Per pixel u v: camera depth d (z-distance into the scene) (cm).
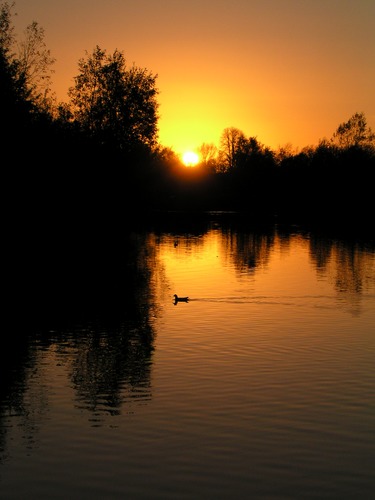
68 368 2280
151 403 1912
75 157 6431
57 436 1680
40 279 4416
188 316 3181
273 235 8575
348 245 7200
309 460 1540
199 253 6209
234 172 16512
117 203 7475
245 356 2412
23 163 5353
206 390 2016
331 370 2225
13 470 1499
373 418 1786
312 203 13750
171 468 1505
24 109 5303
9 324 2997
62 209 6212
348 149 12900
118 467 1511
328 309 3372
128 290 3978
